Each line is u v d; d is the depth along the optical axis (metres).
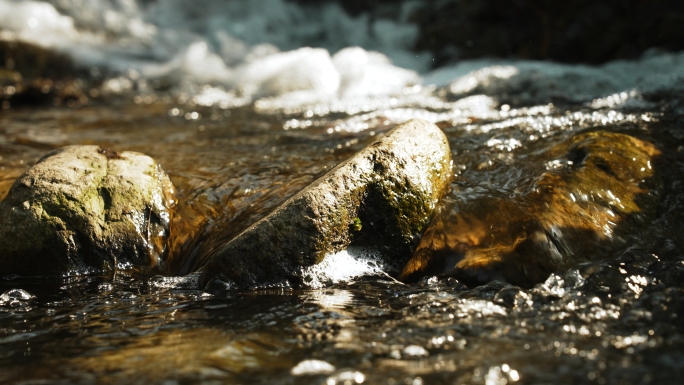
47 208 2.49
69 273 2.48
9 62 4.12
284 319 2.32
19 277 2.47
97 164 2.54
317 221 2.43
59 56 4.27
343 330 2.29
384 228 2.46
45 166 2.52
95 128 3.04
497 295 2.35
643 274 2.38
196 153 2.79
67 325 2.33
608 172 2.57
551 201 2.50
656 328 2.27
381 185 2.46
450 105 3.06
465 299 2.36
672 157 2.63
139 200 2.52
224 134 2.94
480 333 2.28
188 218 2.56
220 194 2.61
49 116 3.18
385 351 2.25
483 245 2.45
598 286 2.36
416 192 2.48
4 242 2.48
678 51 3.27
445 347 2.25
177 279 2.46
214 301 2.38
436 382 2.20
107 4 4.95
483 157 2.65
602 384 2.19
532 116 2.87
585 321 2.29
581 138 2.66
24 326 2.33
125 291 2.42
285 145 2.81
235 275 2.42
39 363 2.25
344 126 2.93
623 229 2.48
